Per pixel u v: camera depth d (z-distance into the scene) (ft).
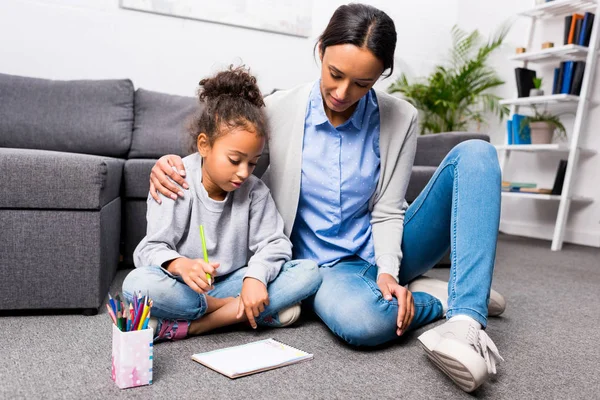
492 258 3.08
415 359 3.35
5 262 3.96
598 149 9.87
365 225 4.07
